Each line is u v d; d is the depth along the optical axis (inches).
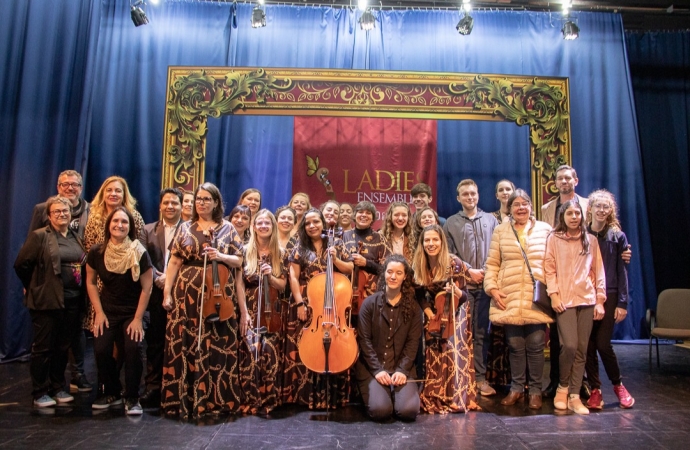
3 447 105.4
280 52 238.1
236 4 238.2
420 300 139.4
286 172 240.1
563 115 211.8
